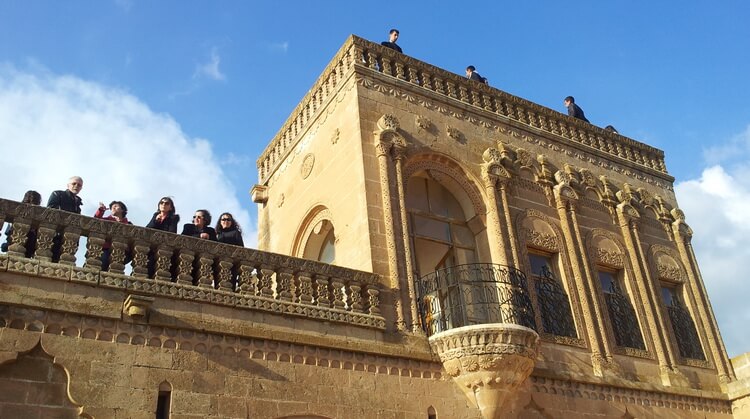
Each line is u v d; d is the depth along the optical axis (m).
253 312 12.89
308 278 13.91
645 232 21.33
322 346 13.34
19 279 10.91
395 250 15.50
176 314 12.02
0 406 10.21
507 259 17.28
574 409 16.38
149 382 11.39
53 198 12.34
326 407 12.92
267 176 22.44
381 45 18.56
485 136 19.23
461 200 18.48
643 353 18.59
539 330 16.86
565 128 21.53
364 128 16.92
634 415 17.34
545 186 19.61
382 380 13.84
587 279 18.67
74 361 10.93
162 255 12.37
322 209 18.44
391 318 14.67
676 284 21.28
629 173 22.28
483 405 14.48
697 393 18.80
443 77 19.41
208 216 14.12
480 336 14.34
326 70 19.30
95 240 11.81
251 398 12.20
